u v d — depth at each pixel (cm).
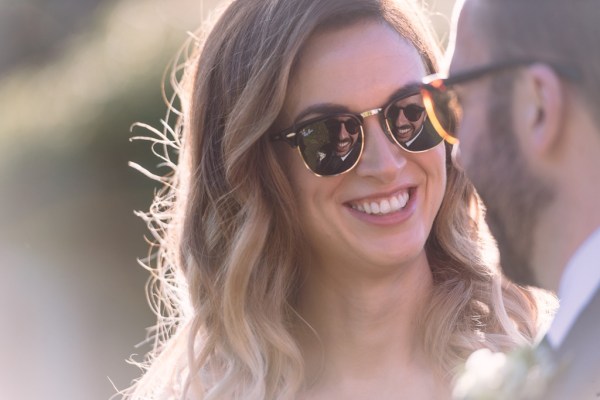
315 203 548
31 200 2159
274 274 578
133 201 1930
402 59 532
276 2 552
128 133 1898
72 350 1719
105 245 1945
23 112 2358
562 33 300
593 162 299
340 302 559
